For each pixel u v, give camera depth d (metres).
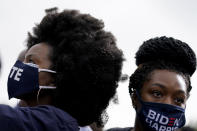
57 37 2.10
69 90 2.03
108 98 2.18
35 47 2.12
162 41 2.86
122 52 2.24
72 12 2.18
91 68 2.04
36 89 2.05
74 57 2.03
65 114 1.99
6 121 1.76
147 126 2.79
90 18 2.19
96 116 2.18
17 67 2.11
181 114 2.76
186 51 2.83
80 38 2.06
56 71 2.04
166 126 2.75
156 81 2.75
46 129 1.85
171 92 2.73
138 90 2.84
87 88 2.04
